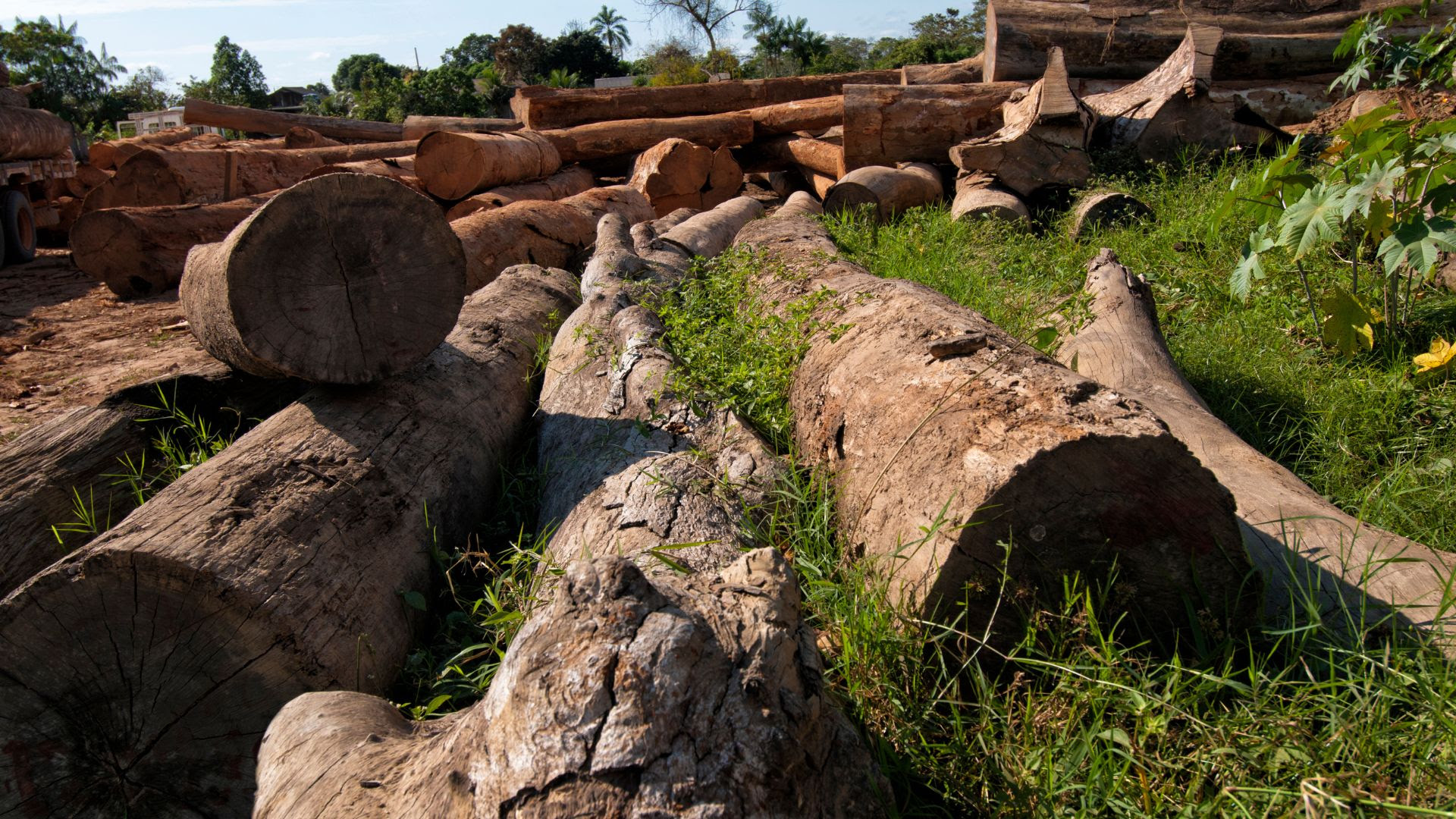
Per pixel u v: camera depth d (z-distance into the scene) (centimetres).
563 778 141
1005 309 502
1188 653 225
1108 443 208
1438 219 385
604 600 158
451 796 154
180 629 230
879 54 5953
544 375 434
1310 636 220
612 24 6862
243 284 292
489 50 7094
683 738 145
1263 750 188
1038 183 794
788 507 294
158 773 239
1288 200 445
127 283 842
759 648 160
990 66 1089
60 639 227
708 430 332
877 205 859
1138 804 183
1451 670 203
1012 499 213
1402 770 184
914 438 254
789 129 1239
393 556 280
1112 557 218
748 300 461
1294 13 939
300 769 189
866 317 340
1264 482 289
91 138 3584
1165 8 987
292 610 235
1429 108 632
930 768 198
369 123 1627
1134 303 429
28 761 233
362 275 315
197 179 1041
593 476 322
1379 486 305
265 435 297
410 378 351
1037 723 207
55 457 329
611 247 598
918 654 223
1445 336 429
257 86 7344
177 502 253
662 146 1092
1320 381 408
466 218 734
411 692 266
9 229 1041
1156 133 803
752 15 5609
